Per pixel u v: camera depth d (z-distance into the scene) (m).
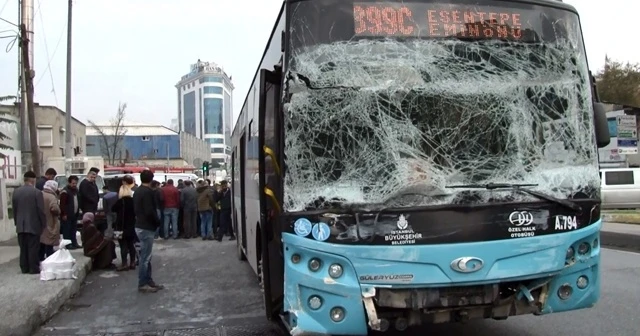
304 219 4.36
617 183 22.91
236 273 10.63
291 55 4.56
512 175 4.60
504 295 4.66
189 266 11.59
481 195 4.45
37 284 8.47
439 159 4.50
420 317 4.45
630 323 6.49
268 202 4.88
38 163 19.28
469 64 4.71
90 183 13.40
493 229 4.42
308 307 4.36
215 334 6.55
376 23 4.66
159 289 9.16
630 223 17.39
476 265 4.35
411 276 4.30
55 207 10.67
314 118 4.49
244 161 9.59
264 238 4.91
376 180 4.42
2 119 17.30
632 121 17.94
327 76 4.56
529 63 4.83
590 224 4.72
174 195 16.81
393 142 4.48
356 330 4.33
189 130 126.38
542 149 4.71
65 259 8.95
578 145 4.82
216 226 16.64
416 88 4.59
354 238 4.31
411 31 4.69
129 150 81.69
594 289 4.80
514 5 4.91
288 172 4.46
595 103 5.04
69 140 23.11
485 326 6.45
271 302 4.95
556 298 4.67
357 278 4.29
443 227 4.36
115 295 8.83
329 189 4.40
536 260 4.49
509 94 4.72
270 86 4.91
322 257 4.33
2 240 15.20
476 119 4.62
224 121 124.69
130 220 11.03
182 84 130.12
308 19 4.61
